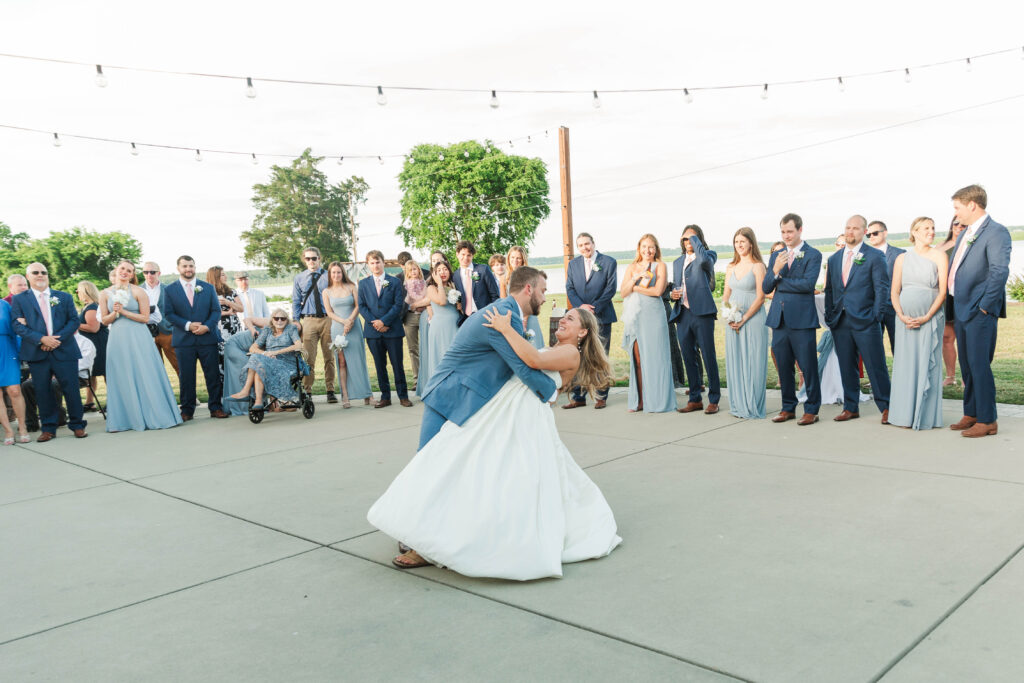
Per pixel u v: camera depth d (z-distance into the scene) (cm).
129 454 661
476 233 5291
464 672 242
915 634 248
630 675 233
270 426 772
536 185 5259
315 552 374
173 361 958
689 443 577
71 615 310
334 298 870
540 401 339
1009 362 898
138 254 6053
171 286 839
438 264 808
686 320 700
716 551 339
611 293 756
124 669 258
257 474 554
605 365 366
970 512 369
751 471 478
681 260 759
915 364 564
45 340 731
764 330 659
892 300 579
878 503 393
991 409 523
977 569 299
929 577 294
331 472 546
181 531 423
